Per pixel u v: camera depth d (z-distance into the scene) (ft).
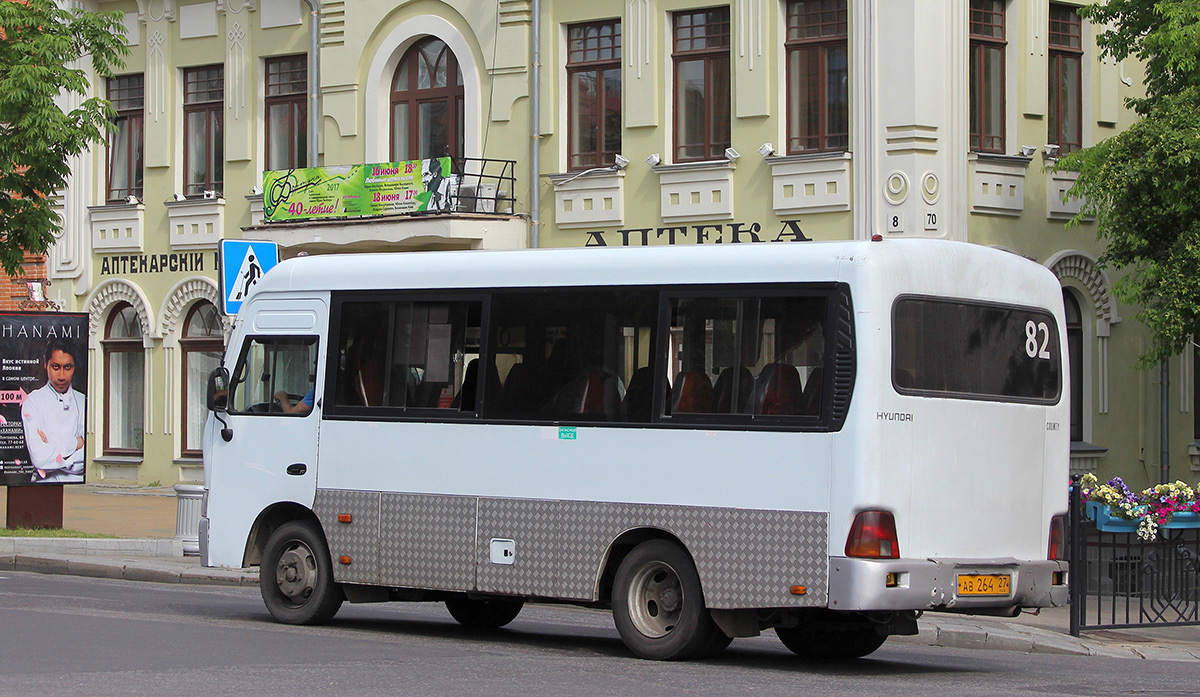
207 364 103.81
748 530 36.11
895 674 36.70
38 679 31.99
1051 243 82.23
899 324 35.83
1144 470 83.92
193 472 103.50
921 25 77.41
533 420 39.68
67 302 107.96
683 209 84.07
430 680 32.89
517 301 40.42
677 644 36.94
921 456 35.86
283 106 100.68
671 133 84.94
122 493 100.42
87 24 78.18
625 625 37.70
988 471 37.40
